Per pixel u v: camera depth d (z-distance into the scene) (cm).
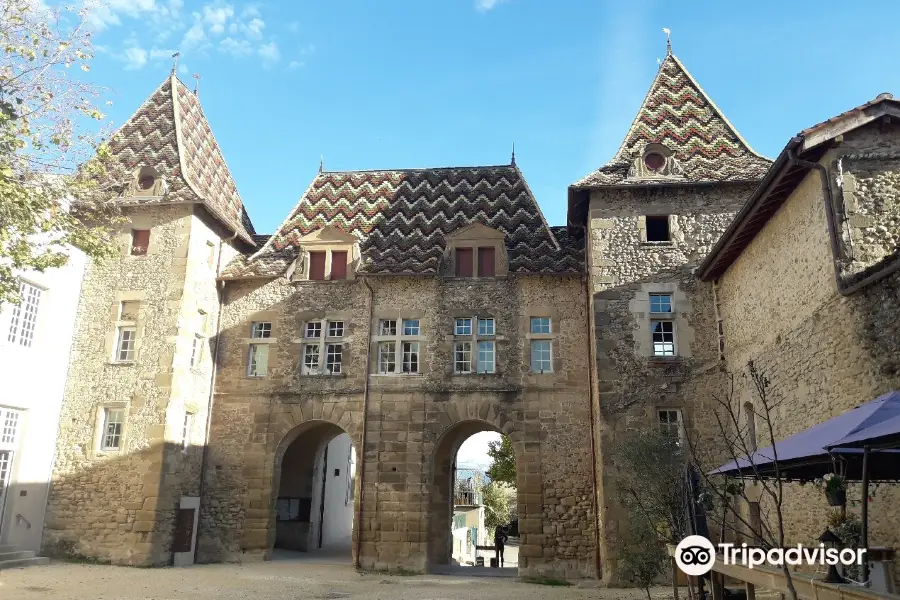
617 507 1503
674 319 1623
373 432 1758
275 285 1925
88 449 1680
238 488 1784
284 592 1309
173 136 1980
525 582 1558
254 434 1814
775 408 1295
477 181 2170
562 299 1805
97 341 1759
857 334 1012
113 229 1830
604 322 1631
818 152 1118
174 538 1664
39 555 1612
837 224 1070
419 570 1658
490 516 4422
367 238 2012
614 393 1584
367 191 2194
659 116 1888
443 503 1852
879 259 1045
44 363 1664
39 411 1644
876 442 654
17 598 1145
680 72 1994
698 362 1587
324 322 1872
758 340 1381
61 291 1731
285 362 1855
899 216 1061
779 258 1281
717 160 1745
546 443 1702
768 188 1212
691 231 1673
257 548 1738
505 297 1825
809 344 1157
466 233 1892
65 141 1172
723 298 1589
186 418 1756
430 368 1789
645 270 1656
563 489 1664
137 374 1716
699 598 959
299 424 1811
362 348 1834
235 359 1881
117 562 1590
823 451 699
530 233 1953
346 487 2739
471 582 1541
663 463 1248
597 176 1730
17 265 1139
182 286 1762
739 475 913
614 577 1459
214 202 1969
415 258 1900
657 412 1570
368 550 1683
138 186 1858
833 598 578
